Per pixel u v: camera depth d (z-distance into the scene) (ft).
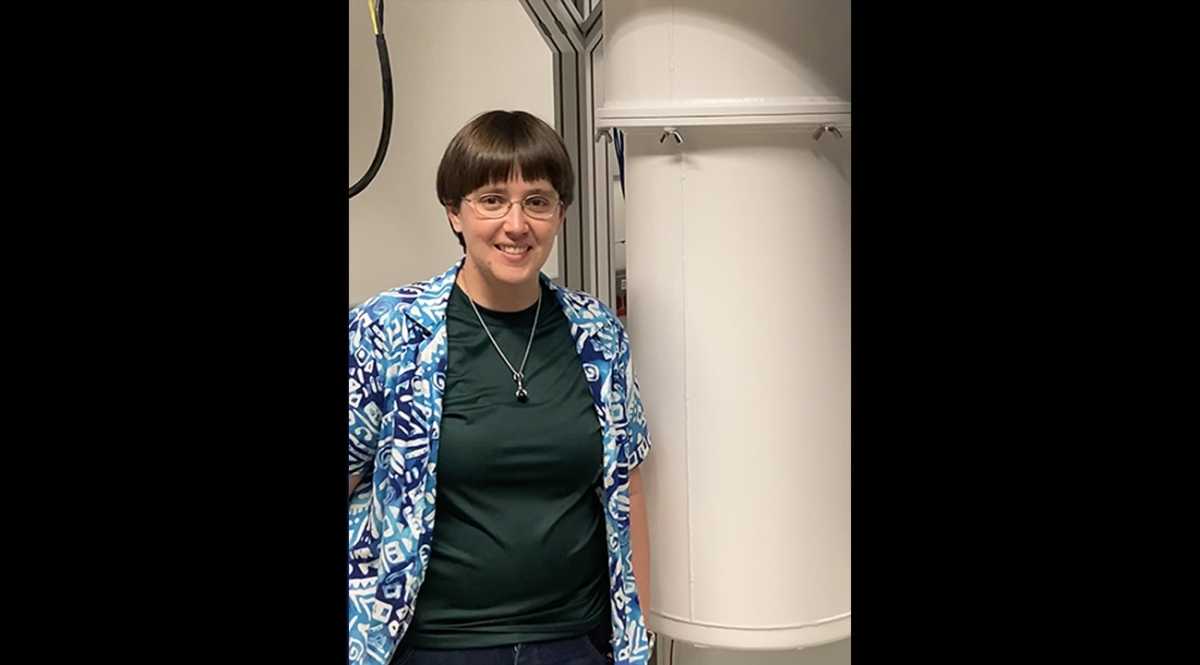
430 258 8.36
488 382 4.48
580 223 6.68
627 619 4.66
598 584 4.72
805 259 4.80
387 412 4.39
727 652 5.69
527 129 4.42
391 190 8.10
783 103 4.65
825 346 4.87
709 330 4.82
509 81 8.48
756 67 4.66
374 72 7.94
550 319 4.65
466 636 4.46
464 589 4.44
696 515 4.94
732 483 4.88
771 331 4.80
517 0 8.38
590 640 4.67
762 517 4.89
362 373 4.36
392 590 4.33
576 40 6.47
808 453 4.89
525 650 4.48
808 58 4.68
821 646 5.68
